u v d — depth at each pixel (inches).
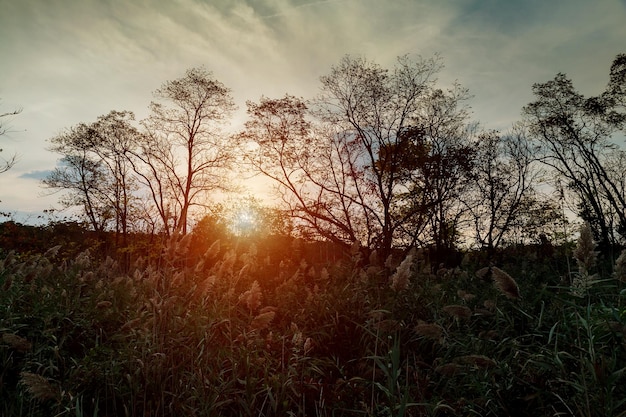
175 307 216.8
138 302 264.7
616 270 156.5
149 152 1350.9
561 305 195.9
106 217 1178.0
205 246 754.8
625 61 1000.2
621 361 150.1
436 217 891.4
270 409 178.2
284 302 309.7
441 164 869.8
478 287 383.9
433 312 258.7
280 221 844.6
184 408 165.2
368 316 253.0
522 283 358.3
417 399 185.0
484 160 920.9
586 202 963.3
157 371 182.1
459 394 179.2
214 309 219.8
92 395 180.7
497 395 158.4
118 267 433.7
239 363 195.9
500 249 868.0
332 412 180.1
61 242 796.6
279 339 225.0
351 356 236.7
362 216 927.0
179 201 1328.7
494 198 903.7
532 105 1129.4
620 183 969.5
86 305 257.6
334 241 892.6
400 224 887.1
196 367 190.1
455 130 950.4
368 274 316.8
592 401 135.8
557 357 152.1
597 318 163.9
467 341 222.4
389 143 925.2
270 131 944.3
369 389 197.0
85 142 1342.3
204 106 1352.1
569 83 1063.0
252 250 397.7
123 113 1344.7
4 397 178.7
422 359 225.5
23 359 194.2
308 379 205.6
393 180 916.6
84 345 225.0
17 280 277.7
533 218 885.8
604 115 1052.5
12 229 748.0
